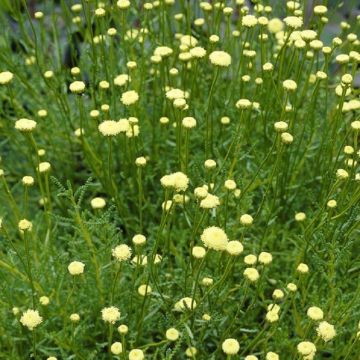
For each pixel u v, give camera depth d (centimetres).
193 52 45
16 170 61
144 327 43
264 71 51
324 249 42
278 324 40
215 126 56
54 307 42
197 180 50
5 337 42
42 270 43
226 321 43
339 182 42
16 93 59
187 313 38
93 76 54
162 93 53
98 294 43
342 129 52
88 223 40
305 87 50
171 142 53
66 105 56
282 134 41
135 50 62
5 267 40
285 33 52
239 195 45
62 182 59
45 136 59
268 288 48
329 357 45
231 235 45
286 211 52
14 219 56
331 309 40
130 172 53
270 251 48
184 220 50
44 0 59
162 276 44
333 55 63
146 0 61
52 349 40
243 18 47
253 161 52
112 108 56
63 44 72
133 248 51
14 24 73
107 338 44
